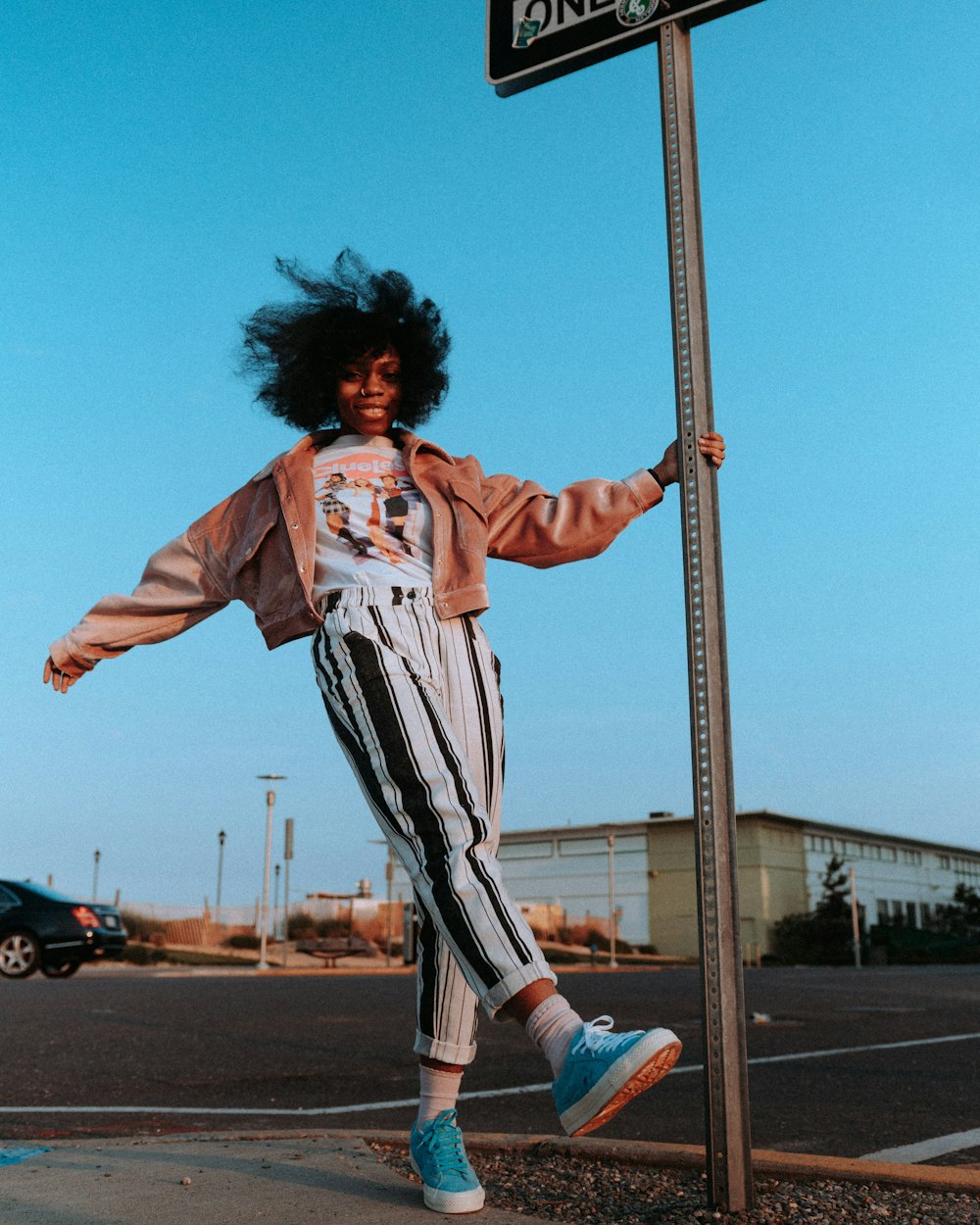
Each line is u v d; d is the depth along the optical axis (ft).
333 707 6.77
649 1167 8.78
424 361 8.82
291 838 72.79
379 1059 18.52
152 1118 12.83
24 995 31.12
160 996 31.45
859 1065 17.46
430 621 7.29
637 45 8.79
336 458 8.03
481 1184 8.20
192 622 8.58
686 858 167.43
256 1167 8.39
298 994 33.81
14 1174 8.19
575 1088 4.98
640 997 34.45
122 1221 6.75
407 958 81.82
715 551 7.61
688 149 8.27
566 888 176.24
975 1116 12.62
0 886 44.98
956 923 198.08
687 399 7.86
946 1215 7.16
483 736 7.38
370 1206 7.13
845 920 161.89
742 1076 7.10
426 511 7.77
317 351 8.59
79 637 8.41
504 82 9.43
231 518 8.27
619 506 8.08
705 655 7.47
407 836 6.15
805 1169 8.23
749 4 8.21
